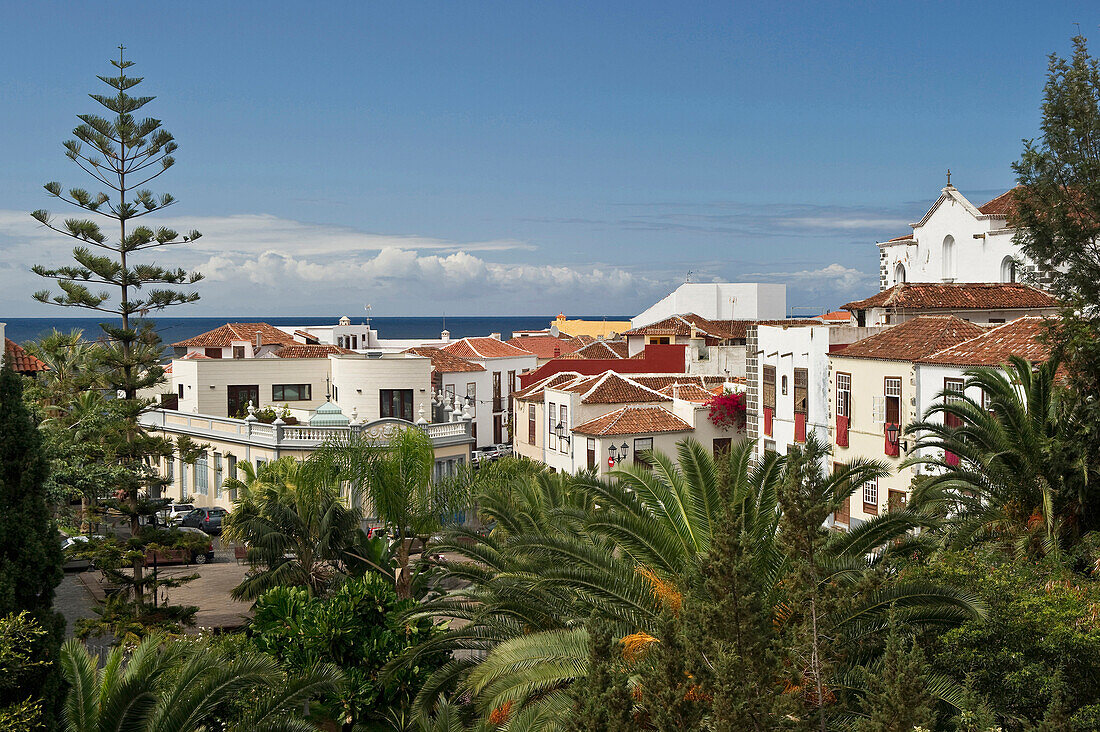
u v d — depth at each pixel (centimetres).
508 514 2627
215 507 5522
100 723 1583
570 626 1877
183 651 1755
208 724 1877
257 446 5331
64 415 4106
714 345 7725
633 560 2100
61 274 3872
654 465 2330
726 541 1341
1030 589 1728
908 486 3400
